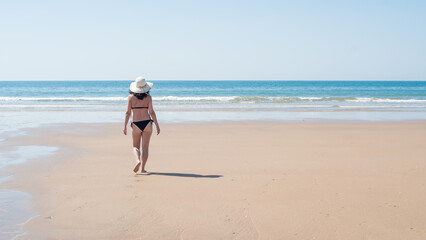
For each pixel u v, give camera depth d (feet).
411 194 16.06
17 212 13.89
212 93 166.40
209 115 55.98
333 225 12.73
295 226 12.67
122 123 44.75
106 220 13.19
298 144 29.96
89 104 81.92
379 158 24.12
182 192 16.48
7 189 16.84
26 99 101.40
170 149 27.66
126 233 12.11
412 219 13.19
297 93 163.32
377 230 12.28
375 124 44.75
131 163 22.68
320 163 22.57
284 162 22.90
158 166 21.89
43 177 19.04
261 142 31.01
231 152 26.43
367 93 161.68
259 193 16.30
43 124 43.27
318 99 102.89
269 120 48.85
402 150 27.14
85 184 17.78
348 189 16.87
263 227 12.61
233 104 83.10
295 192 16.43
